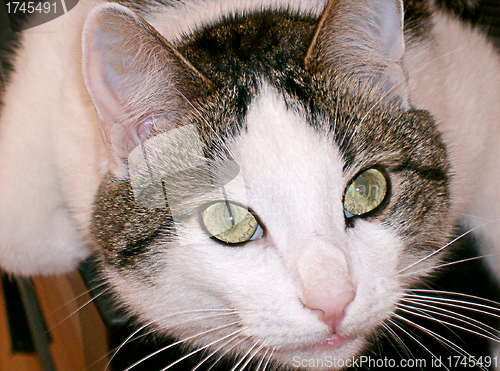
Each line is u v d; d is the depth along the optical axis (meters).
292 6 0.32
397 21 0.29
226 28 0.30
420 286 0.31
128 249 0.29
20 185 0.31
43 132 0.32
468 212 0.33
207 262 0.28
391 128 0.29
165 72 0.28
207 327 0.30
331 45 0.29
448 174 0.30
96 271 0.31
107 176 0.29
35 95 0.32
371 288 0.28
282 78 0.28
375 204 0.29
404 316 0.31
